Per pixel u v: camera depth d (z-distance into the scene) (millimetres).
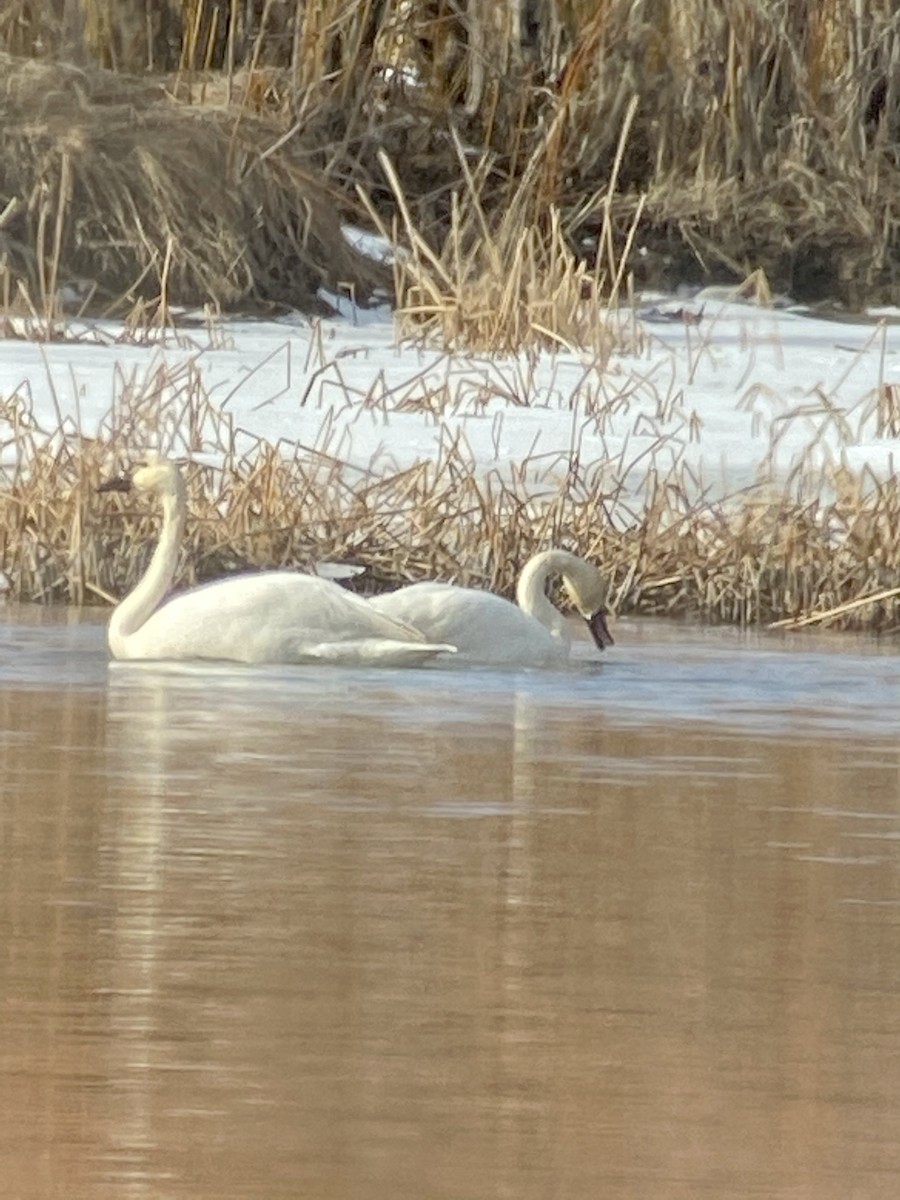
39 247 45562
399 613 24719
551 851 15617
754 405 39812
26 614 27859
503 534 30031
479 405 38219
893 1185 9641
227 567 30016
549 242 53562
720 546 30703
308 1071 10883
